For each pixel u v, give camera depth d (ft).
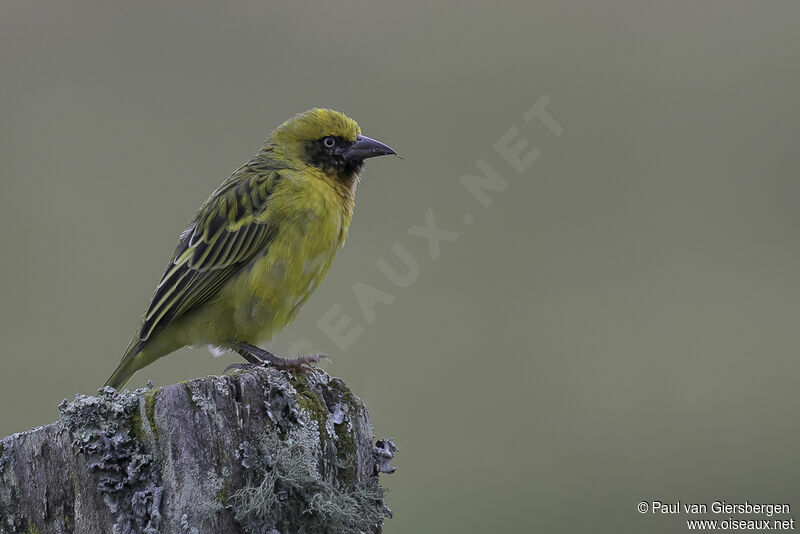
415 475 41.32
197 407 20.59
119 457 20.39
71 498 20.79
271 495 20.29
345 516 21.02
